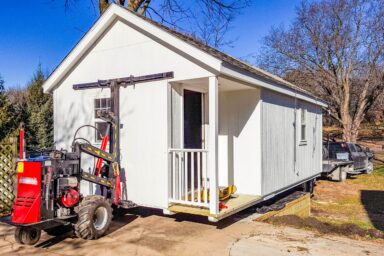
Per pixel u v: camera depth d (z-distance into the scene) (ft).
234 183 24.81
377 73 74.95
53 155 16.34
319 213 31.58
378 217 29.89
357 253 14.62
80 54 24.17
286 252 14.84
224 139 25.40
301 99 32.12
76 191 17.16
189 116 23.30
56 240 17.17
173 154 20.22
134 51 21.91
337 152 49.03
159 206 20.45
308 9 81.46
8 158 23.65
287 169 28.71
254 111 24.00
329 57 79.41
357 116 78.48
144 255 15.11
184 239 17.19
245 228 19.10
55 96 26.43
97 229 17.10
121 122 22.39
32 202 15.48
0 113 31.68
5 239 17.65
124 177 22.12
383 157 74.90
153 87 20.93
